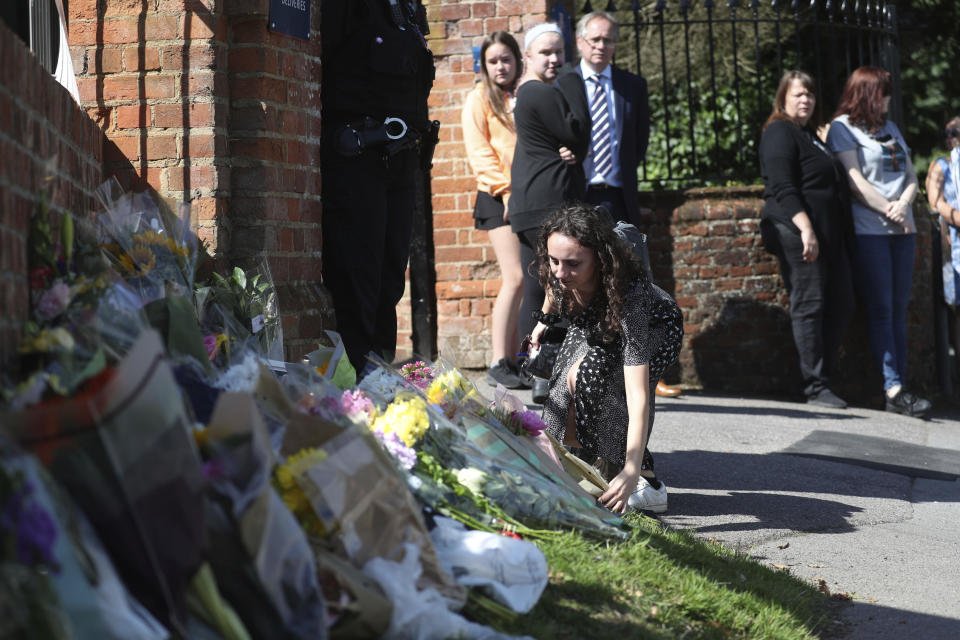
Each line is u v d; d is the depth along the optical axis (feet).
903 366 25.45
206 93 13.52
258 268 12.33
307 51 14.55
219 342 10.41
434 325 26.03
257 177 13.73
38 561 5.60
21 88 8.23
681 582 10.30
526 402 20.71
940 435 22.41
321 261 14.94
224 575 6.64
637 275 12.68
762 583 11.22
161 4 13.55
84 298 8.11
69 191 10.52
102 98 13.70
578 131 19.27
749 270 25.61
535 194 19.52
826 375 24.61
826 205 24.08
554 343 14.69
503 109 22.29
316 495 7.46
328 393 9.48
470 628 7.64
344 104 14.94
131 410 6.22
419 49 15.48
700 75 43.06
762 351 25.59
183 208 11.63
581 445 13.55
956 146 27.61
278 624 6.67
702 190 25.85
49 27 13.55
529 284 20.15
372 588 7.33
